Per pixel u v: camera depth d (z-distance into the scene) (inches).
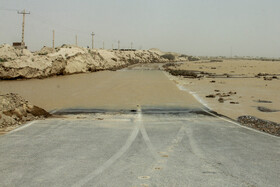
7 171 239.9
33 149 309.0
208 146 328.8
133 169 246.2
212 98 842.8
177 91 1024.2
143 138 366.9
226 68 2866.6
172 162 266.8
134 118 526.0
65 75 1916.8
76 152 298.7
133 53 6053.2
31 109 523.8
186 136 380.8
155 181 218.2
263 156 289.3
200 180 221.0
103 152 299.9
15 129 414.3
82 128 428.8
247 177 228.5
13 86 1126.4
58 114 566.3
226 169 247.9
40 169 244.8
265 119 530.9
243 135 389.7
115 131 409.4
